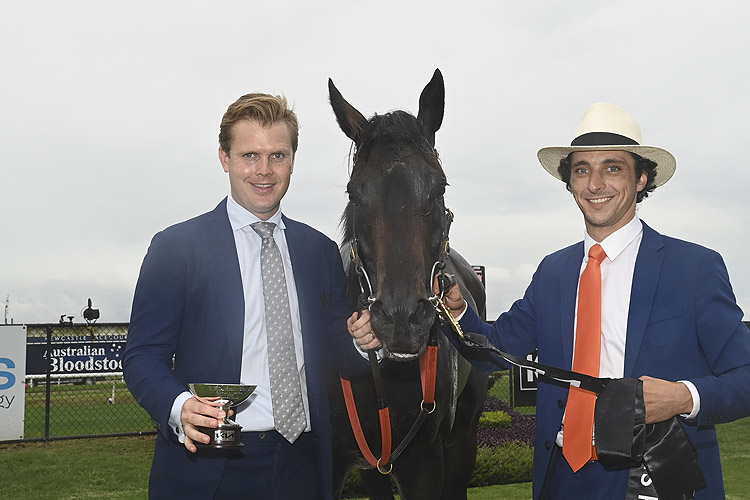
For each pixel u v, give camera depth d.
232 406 1.96
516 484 7.13
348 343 2.46
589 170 2.25
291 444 2.14
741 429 11.06
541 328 2.38
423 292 2.27
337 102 2.87
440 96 2.90
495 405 9.34
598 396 1.96
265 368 2.13
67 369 8.25
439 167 2.52
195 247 2.12
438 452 3.14
